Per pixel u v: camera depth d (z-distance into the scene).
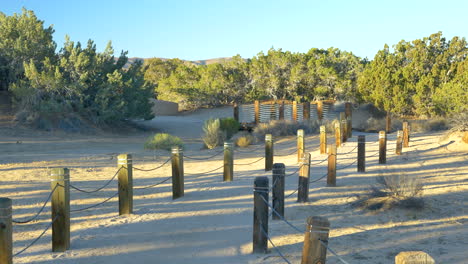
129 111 36.06
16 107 33.69
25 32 35.50
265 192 6.12
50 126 30.89
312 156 17.39
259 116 31.56
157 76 84.88
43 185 12.20
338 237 6.62
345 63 54.25
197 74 60.38
